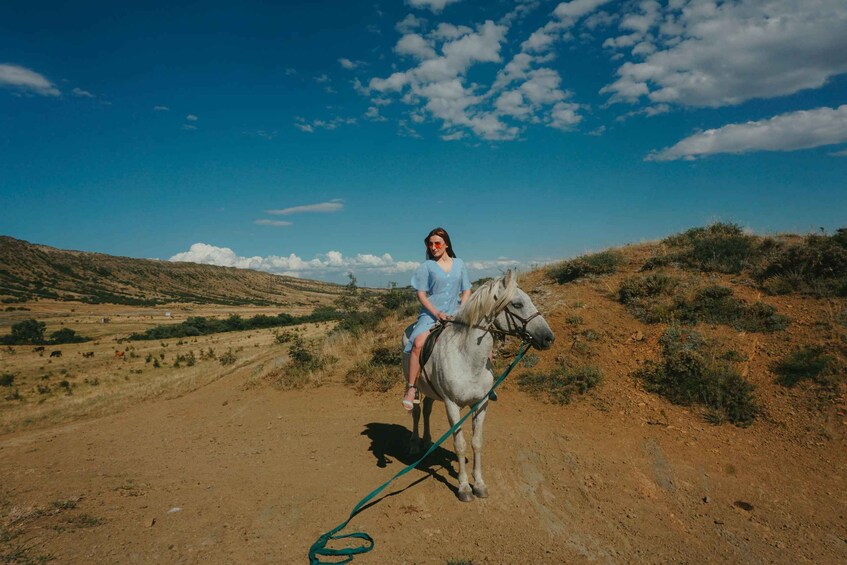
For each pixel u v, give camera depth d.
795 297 9.60
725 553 4.42
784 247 11.48
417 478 5.96
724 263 11.60
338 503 5.30
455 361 5.02
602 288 12.34
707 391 7.80
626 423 7.59
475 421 5.29
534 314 4.75
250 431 8.67
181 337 84.94
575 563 4.21
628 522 4.95
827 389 7.17
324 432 8.23
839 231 10.71
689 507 5.27
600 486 5.74
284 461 6.86
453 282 5.42
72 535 4.37
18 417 14.89
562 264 14.76
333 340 15.59
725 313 9.68
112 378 39.88
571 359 9.73
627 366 9.16
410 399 5.30
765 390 7.59
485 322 4.93
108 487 5.80
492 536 4.61
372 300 19.55
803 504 5.27
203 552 4.22
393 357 11.66
